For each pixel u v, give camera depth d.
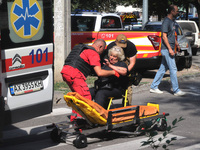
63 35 10.03
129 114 5.30
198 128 6.02
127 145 5.07
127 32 11.02
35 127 6.04
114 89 5.37
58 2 9.99
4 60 4.42
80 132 4.93
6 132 5.73
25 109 4.75
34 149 4.90
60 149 4.91
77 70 5.23
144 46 10.83
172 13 8.67
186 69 13.58
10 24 4.50
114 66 5.31
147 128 3.12
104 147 4.98
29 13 4.77
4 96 4.46
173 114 7.01
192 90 9.73
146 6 15.09
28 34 4.75
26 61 4.72
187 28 19.94
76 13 12.08
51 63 5.14
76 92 4.90
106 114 5.00
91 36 11.60
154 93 9.33
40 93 4.95
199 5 27.91
